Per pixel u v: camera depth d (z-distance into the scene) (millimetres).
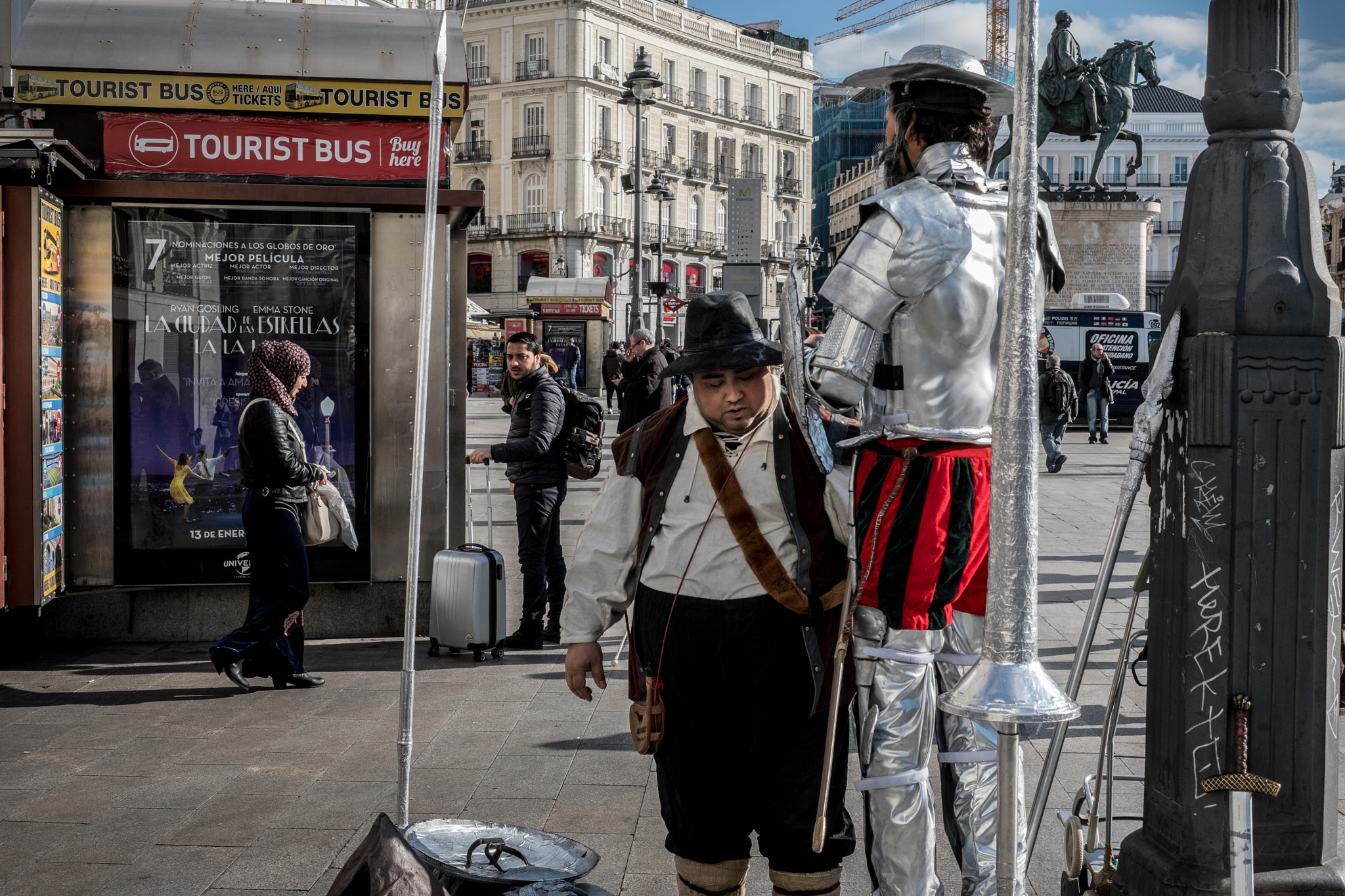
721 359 2387
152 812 4070
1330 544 2422
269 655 5621
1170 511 2506
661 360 10828
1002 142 21859
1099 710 5195
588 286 42031
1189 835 2457
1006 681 1816
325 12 6738
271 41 6555
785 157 76750
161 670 6109
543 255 64188
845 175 89312
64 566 6355
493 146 65188
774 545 2486
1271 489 2391
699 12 70688
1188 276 2453
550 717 5227
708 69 71375
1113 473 16578
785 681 2510
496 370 42062
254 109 6508
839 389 2498
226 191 6410
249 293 6535
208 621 6723
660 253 30766
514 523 11516
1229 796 2410
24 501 5895
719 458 2496
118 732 5027
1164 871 2482
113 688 5758
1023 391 1833
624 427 10945
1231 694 2416
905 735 2521
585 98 63812
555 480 6625
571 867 2646
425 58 6613
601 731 5023
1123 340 26906
